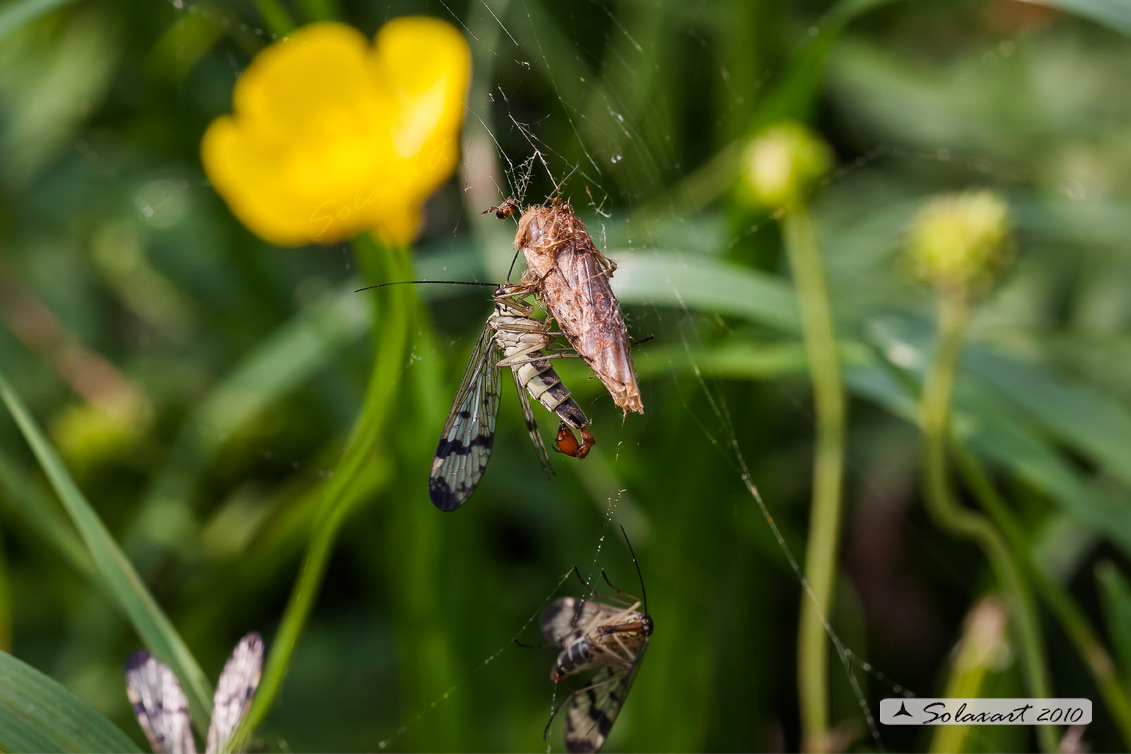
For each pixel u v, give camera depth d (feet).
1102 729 1.64
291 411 1.71
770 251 1.64
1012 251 1.58
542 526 1.67
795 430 1.71
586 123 1.66
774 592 1.67
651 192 1.68
